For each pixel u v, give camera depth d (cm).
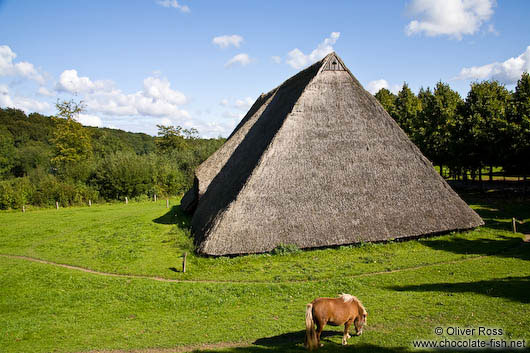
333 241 1958
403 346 860
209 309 1245
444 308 1098
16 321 1209
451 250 1877
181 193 5691
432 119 4681
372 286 1392
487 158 3691
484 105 3897
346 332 895
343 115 2317
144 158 5716
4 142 7194
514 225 2208
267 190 2019
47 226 3166
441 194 2220
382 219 2070
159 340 1016
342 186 2114
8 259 2092
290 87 2878
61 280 1647
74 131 6306
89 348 993
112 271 1769
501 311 1046
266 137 2409
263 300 1292
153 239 2453
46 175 5081
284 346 904
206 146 6384
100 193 5028
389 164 2230
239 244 1870
